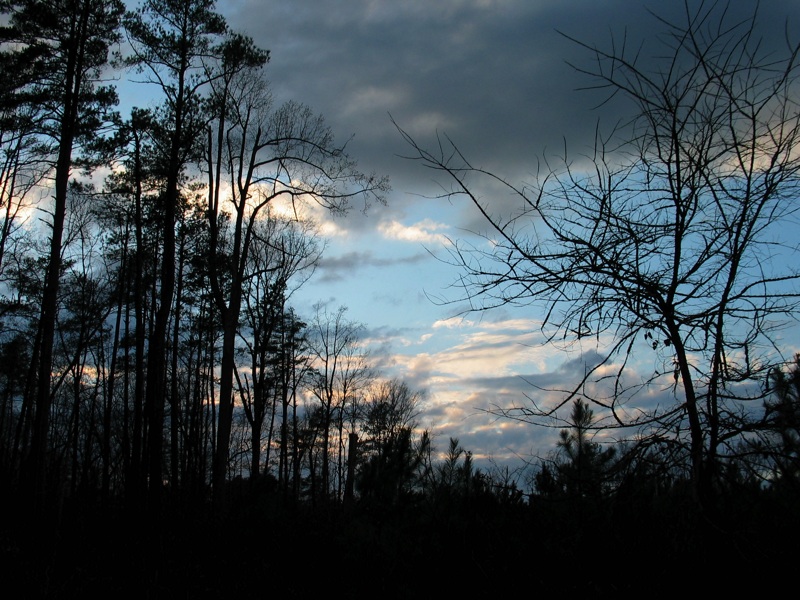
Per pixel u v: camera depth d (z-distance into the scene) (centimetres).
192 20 2106
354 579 870
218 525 1395
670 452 538
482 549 738
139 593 973
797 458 494
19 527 1249
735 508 547
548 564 644
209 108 2200
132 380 3603
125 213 2620
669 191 539
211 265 2394
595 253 539
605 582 584
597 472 594
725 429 530
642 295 536
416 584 765
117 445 3169
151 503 1516
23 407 2277
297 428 4216
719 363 529
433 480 936
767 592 496
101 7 1989
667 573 540
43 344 1778
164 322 1980
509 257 545
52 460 1688
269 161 2342
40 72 1967
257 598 953
